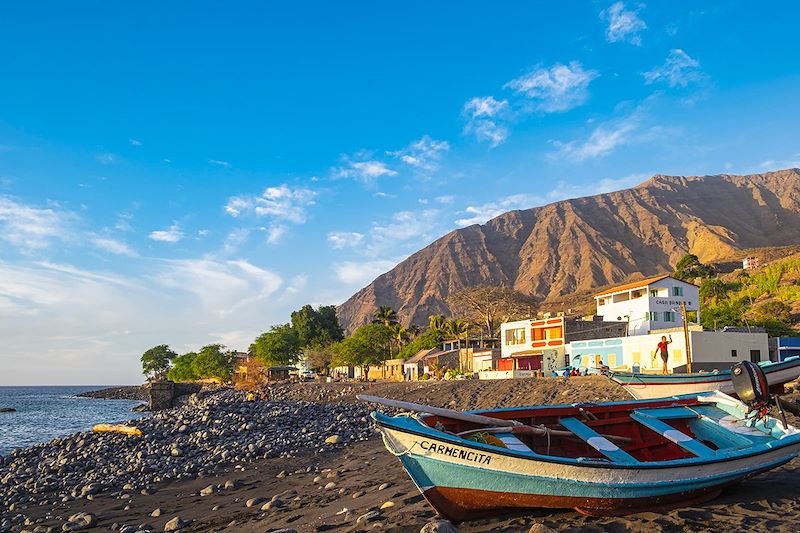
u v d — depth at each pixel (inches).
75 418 3189.0
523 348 2709.2
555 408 507.8
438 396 1900.8
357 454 989.2
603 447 450.0
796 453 473.7
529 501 414.6
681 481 424.5
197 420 1480.1
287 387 3476.9
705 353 1806.1
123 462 1047.6
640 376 1218.6
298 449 1083.9
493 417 485.4
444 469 409.1
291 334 4879.4
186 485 829.8
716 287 4293.8
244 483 810.2
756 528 377.7
